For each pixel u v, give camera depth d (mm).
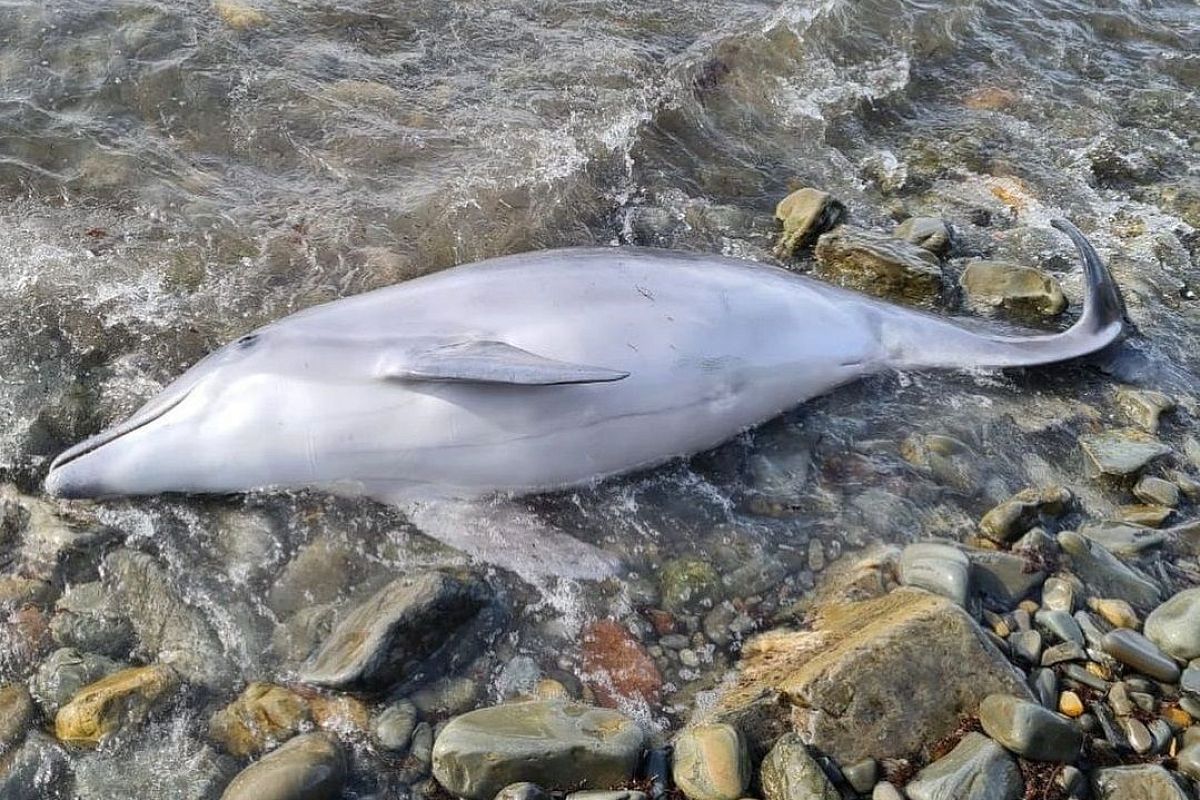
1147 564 2246
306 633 2111
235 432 2244
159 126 2896
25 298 2498
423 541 2242
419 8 3359
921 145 3189
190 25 3123
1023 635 2102
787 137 3156
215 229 2689
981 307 2715
